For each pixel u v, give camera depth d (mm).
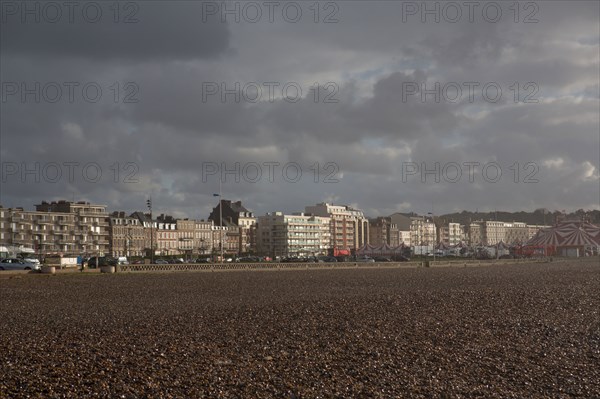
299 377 22656
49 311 43281
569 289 60594
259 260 163250
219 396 20234
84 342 29719
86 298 53312
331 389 21109
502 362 25250
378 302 48031
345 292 58469
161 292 59562
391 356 26328
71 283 73188
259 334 32000
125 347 28312
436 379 22469
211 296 54719
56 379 22031
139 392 20547
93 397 19969
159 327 34656
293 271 110500
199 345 28828
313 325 35156
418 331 32906
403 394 20594
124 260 132250
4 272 89562
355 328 33938
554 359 25891
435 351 27453
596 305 45406
